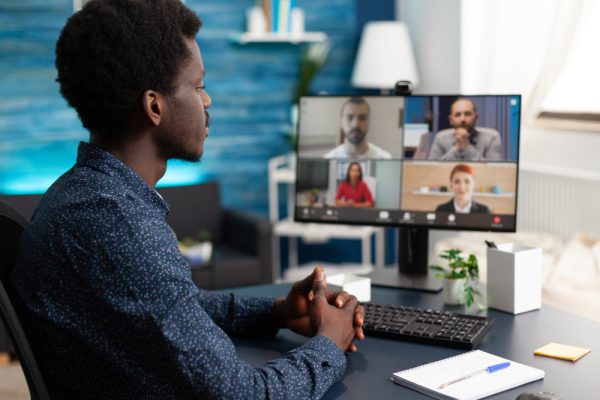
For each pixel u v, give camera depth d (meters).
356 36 5.02
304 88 4.86
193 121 1.32
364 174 2.15
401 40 4.65
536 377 1.39
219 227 4.53
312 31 4.92
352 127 2.16
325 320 1.46
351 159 2.16
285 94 4.91
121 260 1.20
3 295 1.22
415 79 4.71
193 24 1.31
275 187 4.78
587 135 3.79
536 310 1.83
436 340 1.59
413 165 2.11
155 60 1.25
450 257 1.88
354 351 1.53
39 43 4.24
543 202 3.95
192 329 1.20
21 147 4.27
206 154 4.77
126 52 1.22
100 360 1.23
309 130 2.20
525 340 1.61
